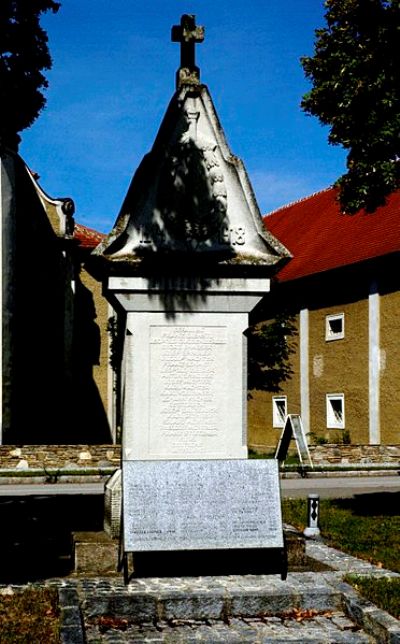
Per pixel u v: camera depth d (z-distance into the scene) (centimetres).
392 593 780
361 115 1269
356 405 2911
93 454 2188
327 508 1491
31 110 1170
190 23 1018
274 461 880
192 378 990
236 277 995
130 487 845
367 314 2862
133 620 761
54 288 2994
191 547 831
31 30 1138
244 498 859
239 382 996
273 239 1001
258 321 3459
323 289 3122
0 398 2430
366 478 2288
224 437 991
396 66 1252
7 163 2462
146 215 994
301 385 3241
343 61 1279
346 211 1322
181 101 1005
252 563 888
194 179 1002
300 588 804
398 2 1230
